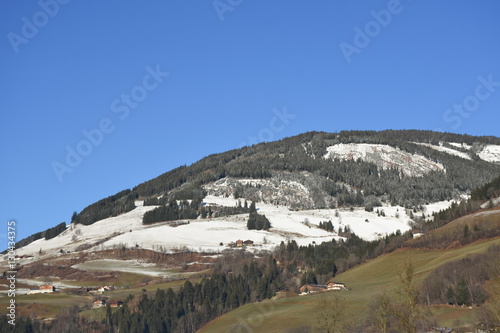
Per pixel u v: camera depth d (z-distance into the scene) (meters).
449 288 114.31
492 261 113.56
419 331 92.56
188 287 170.25
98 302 170.50
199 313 157.62
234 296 164.50
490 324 81.75
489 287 106.56
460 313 106.19
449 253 166.12
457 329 91.00
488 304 97.25
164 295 168.00
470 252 150.38
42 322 150.88
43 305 167.38
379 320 74.56
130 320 152.25
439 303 115.62
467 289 109.56
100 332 150.38
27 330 141.88
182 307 160.50
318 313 112.88
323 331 95.69
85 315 158.75
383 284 154.00
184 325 151.75
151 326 152.62
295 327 113.56
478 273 114.06
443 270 126.19
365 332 93.75
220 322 146.00
